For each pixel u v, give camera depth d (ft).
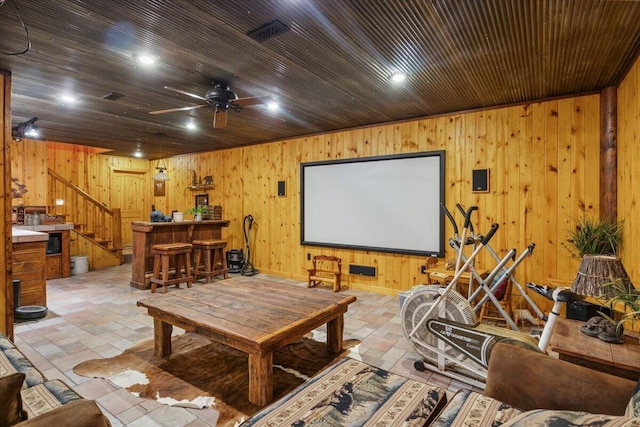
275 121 16.08
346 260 17.70
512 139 13.26
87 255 22.25
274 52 8.87
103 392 7.77
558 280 12.08
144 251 17.28
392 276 16.26
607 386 4.28
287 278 19.84
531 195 12.94
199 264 19.57
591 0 6.61
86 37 8.13
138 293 16.26
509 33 7.88
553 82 11.04
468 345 7.83
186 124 16.70
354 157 17.16
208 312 8.63
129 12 7.07
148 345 10.32
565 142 12.33
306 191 18.88
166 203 28.07
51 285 17.83
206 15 7.18
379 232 16.49
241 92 11.89
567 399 4.40
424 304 8.78
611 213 11.17
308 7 6.91
